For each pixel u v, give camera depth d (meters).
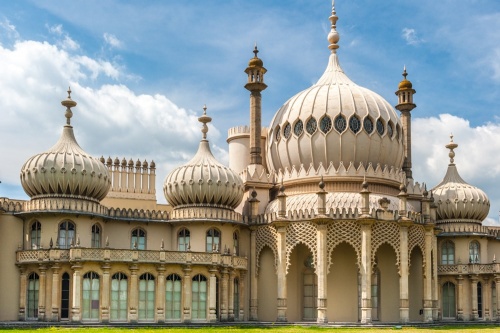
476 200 72.12
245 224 62.72
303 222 59.59
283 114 67.75
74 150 57.44
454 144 76.25
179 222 60.97
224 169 62.44
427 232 63.12
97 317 51.81
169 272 54.91
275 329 49.47
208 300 55.84
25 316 53.88
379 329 51.53
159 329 47.31
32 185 55.97
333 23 73.31
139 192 67.69
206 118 64.62
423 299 62.72
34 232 55.75
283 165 66.88
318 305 57.59
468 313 69.50
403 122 74.81
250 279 62.66
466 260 71.25
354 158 64.25
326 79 70.25
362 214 58.41
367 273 57.59
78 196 56.25
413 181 70.69
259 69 67.69
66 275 52.91
